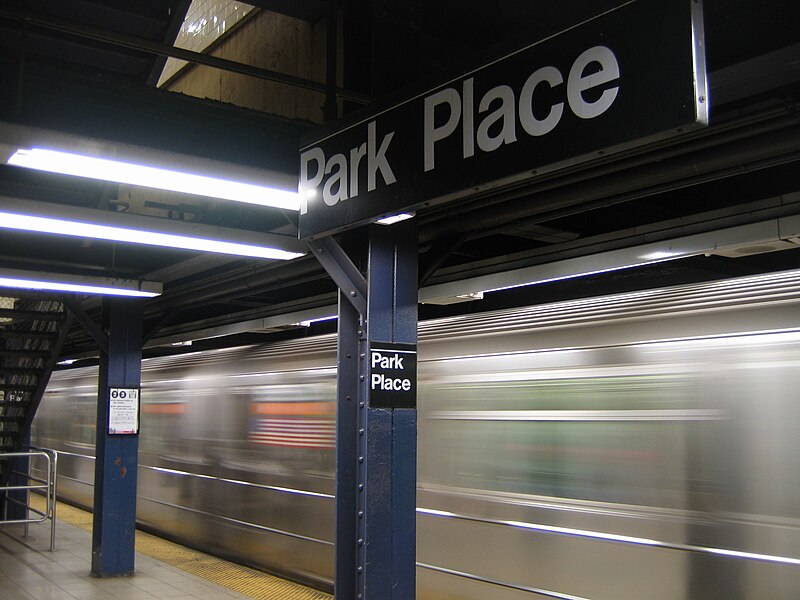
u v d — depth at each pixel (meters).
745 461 4.52
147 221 4.84
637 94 2.31
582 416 5.47
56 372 16.61
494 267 6.22
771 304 4.58
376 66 4.54
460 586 6.19
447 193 2.91
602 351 5.41
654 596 4.87
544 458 5.68
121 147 3.44
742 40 3.94
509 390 6.01
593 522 5.28
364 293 3.95
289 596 7.70
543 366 5.78
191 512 10.26
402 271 3.96
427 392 6.70
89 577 8.38
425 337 6.83
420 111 3.06
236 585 8.20
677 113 2.21
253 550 8.91
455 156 2.89
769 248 4.70
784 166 5.68
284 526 8.41
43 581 8.17
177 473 10.70
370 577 3.71
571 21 2.51
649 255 5.11
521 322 6.06
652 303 5.25
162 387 11.41
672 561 4.79
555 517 5.54
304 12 5.79
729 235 4.66
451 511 6.33
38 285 6.72
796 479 4.27
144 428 11.85
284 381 8.62
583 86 2.46
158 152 3.51
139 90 4.50
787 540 4.25
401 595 3.76
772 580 4.29
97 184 6.32
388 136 3.22
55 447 16.05
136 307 8.69
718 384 4.73
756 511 4.42
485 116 2.78
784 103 3.53
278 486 8.55
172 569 8.80
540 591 5.58
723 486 4.59
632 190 4.53
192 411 10.49
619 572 5.08
